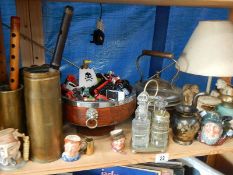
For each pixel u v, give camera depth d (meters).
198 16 1.04
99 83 0.72
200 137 0.74
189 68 0.79
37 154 0.60
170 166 0.88
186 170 0.94
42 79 0.54
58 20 0.89
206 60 0.75
